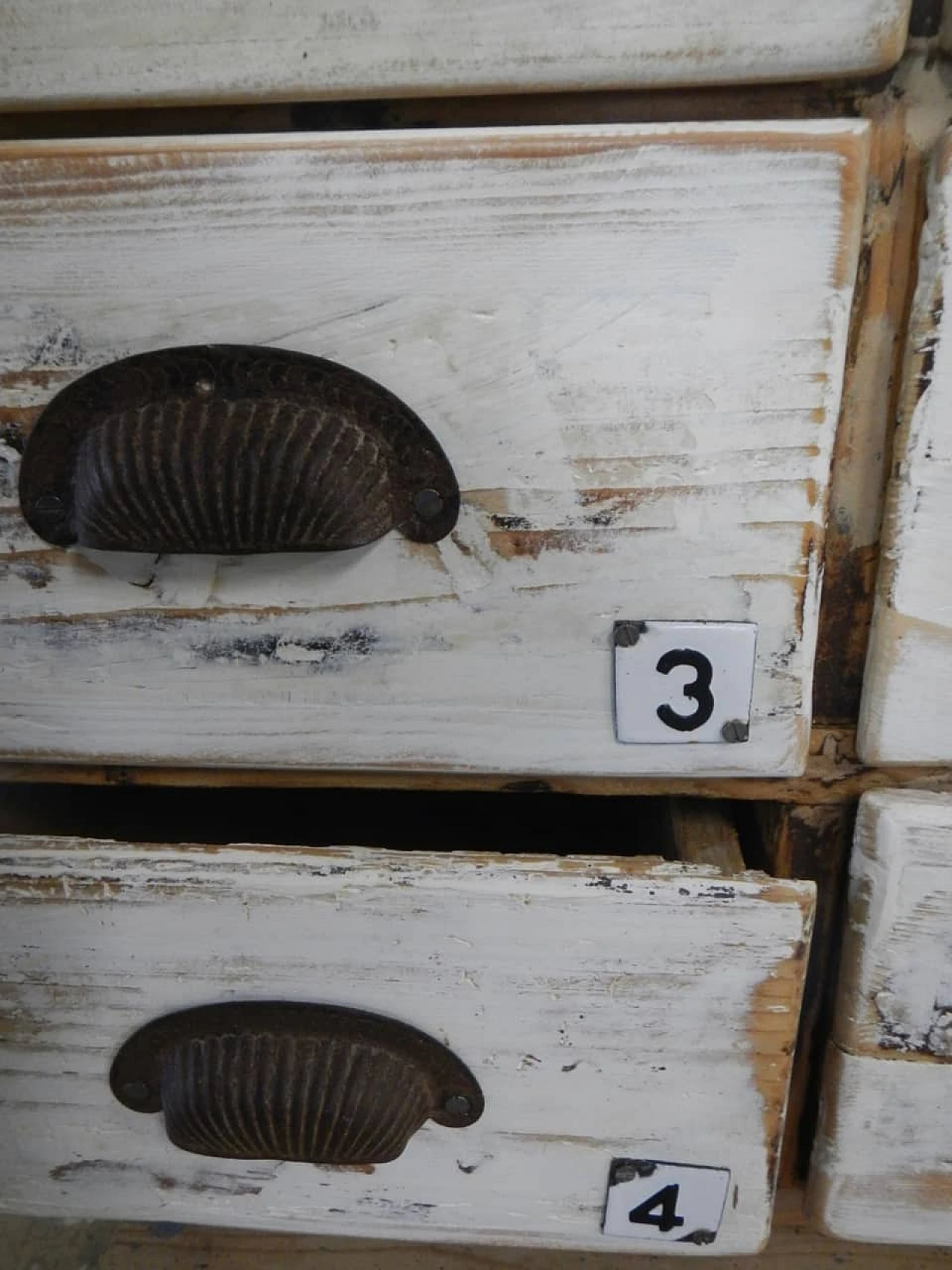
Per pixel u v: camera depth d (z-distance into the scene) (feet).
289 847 0.89
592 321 0.73
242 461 0.73
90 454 0.76
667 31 0.67
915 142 0.71
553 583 0.81
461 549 0.80
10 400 0.77
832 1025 0.98
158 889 0.88
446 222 0.71
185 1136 0.94
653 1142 0.98
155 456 0.74
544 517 0.79
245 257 0.72
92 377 0.76
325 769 0.92
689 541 0.79
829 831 0.93
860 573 0.84
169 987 0.93
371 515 0.77
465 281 0.72
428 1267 1.16
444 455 0.77
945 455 0.77
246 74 0.70
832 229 0.70
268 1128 0.90
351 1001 0.93
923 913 0.88
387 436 0.77
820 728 0.89
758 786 0.91
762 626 0.82
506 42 0.68
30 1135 1.02
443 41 0.68
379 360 0.75
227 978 0.92
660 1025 0.92
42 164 0.70
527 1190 1.02
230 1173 1.03
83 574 0.84
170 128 0.75
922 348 0.74
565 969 0.90
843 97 0.70
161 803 1.25
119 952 0.92
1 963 0.93
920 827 0.86
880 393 0.78
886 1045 0.94
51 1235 1.20
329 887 0.87
